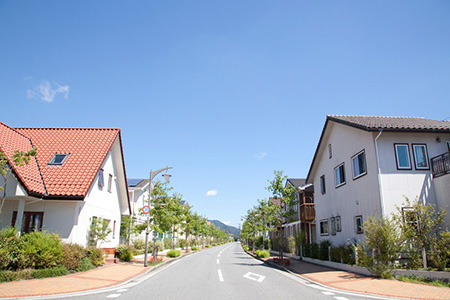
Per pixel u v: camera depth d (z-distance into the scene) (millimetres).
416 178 15391
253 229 38531
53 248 12727
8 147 15375
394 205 14820
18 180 13875
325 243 20016
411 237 13227
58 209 15680
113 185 21422
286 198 19953
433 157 15367
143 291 10109
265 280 13211
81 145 19422
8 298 8633
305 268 17578
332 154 21297
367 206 16297
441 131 15516
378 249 13086
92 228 17000
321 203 23359
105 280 12062
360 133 17234
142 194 32781
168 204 20812
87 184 15977
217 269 17641
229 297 9227
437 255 12148
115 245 21828
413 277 11984
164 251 33625
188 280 12969
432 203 15148
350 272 15023
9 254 11336
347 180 18766
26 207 15570
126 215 25438
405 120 19188
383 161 15484
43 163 17609
